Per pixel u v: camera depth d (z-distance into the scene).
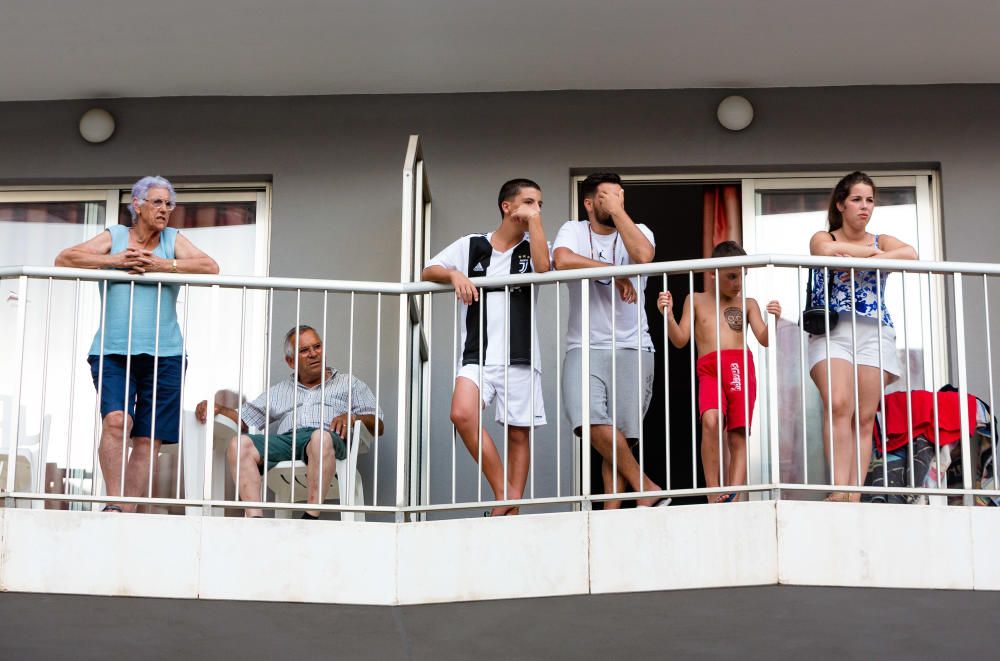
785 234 9.43
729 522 6.88
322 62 9.24
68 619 7.29
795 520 6.84
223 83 9.49
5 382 9.31
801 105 9.46
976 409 7.96
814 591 6.83
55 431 9.20
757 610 7.15
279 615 7.18
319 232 9.43
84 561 7.04
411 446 8.16
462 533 7.12
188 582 7.04
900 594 6.85
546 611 7.14
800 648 7.78
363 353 9.23
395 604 7.05
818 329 7.72
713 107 9.48
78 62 9.21
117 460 7.55
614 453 7.16
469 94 9.58
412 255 8.29
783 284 9.27
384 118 9.57
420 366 8.69
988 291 9.14
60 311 9.41
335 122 9.58
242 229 9.59
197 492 8.19
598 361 7.83
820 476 8.94
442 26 8.83
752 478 8.93
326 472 7.97
